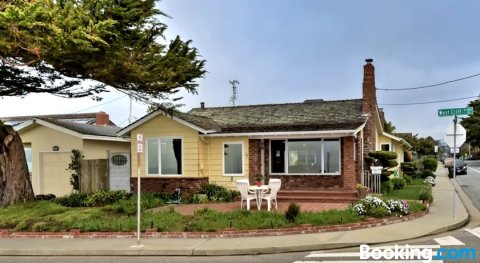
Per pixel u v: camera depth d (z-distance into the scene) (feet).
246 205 53.98
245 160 67.31
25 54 41.81
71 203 57.98
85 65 44.39
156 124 68.80
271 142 68.39
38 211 49.70
